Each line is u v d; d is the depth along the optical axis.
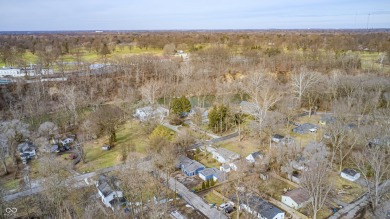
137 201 43.34
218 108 76.19
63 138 69.44
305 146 58.34
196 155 61.59
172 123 78.94
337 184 50.06
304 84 86.38
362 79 85.00
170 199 45.84
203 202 45.53
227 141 68.12
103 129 68.44
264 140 66.56
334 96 81.75
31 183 49.47
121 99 95.06
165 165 52.25
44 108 81.25
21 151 61.25
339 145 57.00
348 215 41.88
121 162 57.12
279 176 51.75
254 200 43.84
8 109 81.12
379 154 48.59
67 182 45.88
